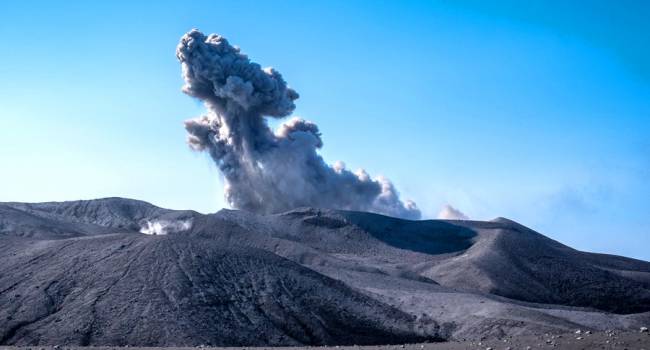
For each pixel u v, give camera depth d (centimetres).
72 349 5584
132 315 8450
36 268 10056
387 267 18888
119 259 10319
